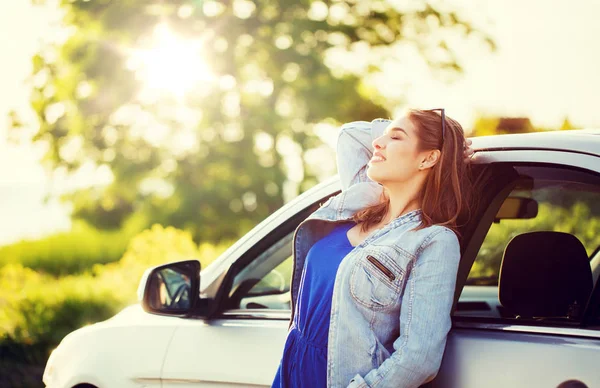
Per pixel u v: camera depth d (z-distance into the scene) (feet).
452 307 7.80
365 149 8.72
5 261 44.11
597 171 7.25
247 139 38.52
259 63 37.63
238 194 39.11
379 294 7.25
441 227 7.27
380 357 7.25
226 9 38.14
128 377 10.05
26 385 23.30
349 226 8.08
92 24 37.60
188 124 38.93
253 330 9.15
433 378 7.18
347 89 36.50
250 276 9.84
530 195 8.68
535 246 8.18
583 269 8.12
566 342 6.85
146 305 9.59
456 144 7.63
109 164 39.52
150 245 33.42
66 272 41.86
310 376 7.64
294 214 9.54
